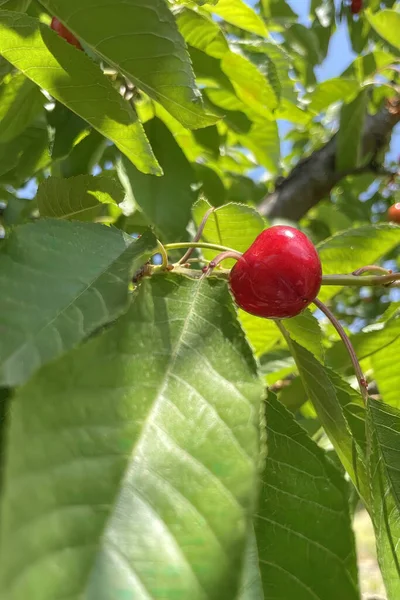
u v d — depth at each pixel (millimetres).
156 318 72
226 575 50
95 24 94
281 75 188
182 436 60
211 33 146
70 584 45
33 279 71
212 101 172
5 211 166
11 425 50
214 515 54
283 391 167
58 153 154
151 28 96
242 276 92
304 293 92
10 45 101
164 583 48
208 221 138
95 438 55
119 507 52
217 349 71
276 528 89
